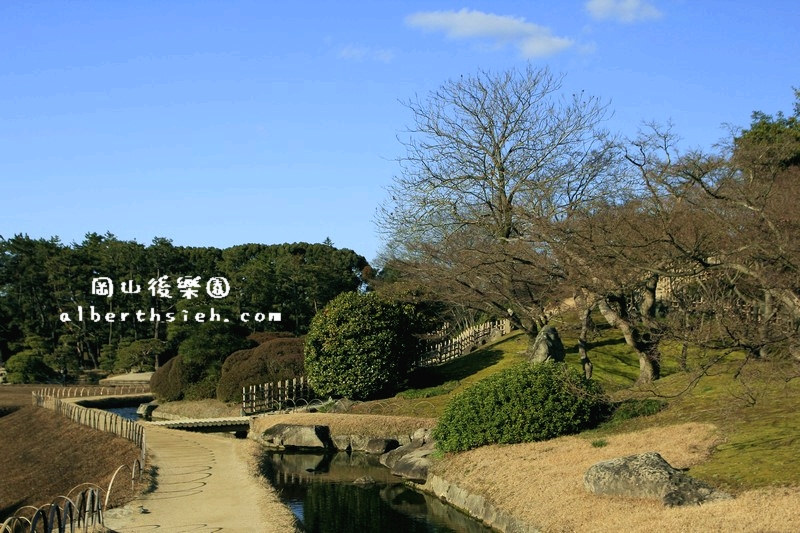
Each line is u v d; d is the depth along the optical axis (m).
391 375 30.66
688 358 22.16
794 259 11.77
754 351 12.23
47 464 27.58
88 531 12.82
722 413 15.71
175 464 20.42
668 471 12.52
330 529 15.50
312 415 27.88
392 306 31.59
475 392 19.12
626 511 11.79
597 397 17.75
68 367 62.38
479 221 26.23
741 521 10.12
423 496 18.38
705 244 14.58
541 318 25.58
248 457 21.25
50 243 73.88
